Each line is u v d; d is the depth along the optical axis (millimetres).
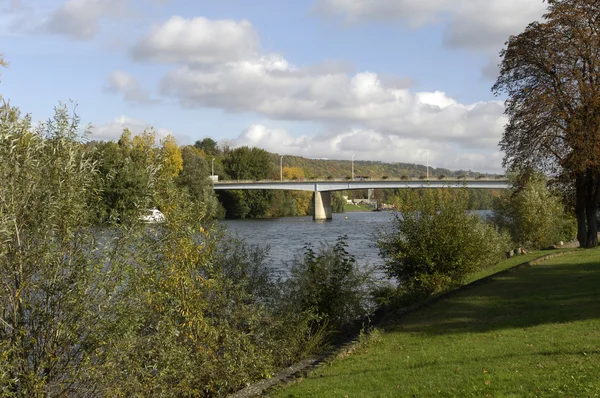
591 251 33062
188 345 11773
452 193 23656
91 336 9109
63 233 9242
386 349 13320
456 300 19094
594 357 10352
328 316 16062
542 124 35656
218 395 11555
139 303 10055
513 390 8859
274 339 13766
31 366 8953
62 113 9742
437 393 9234
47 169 9430
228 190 118938
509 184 46688
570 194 40875
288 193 135375
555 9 35375
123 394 9758
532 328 13773
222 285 13188
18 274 8914
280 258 36406
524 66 36750
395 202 23609
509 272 25422
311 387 10695
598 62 34281
